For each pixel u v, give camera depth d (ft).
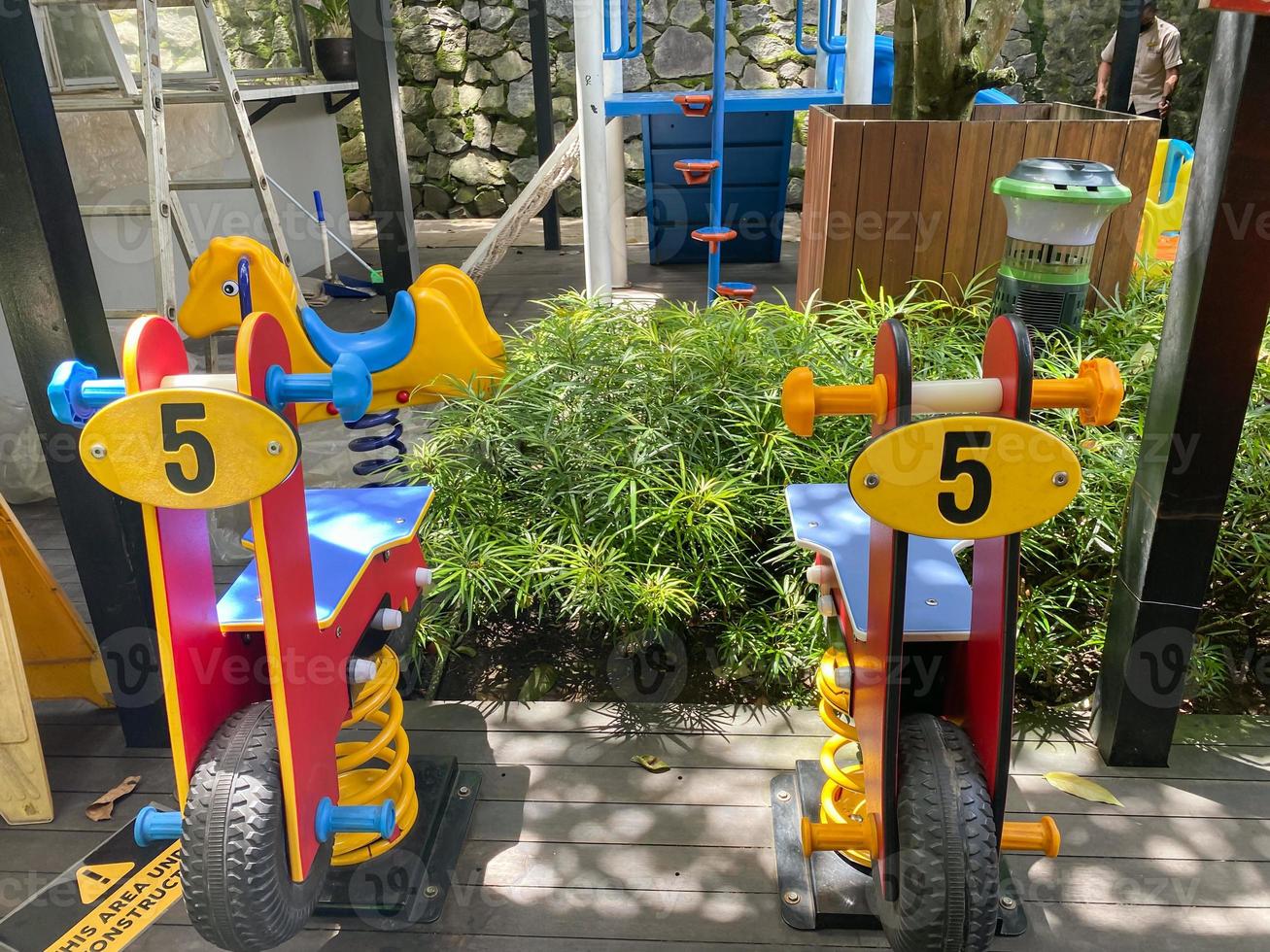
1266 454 7.62
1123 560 6.41
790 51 22.62
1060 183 8.27
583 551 7.36
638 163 23.79
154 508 3.98
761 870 5.79
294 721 4.34
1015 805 6.26
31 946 5.35
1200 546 5.97
